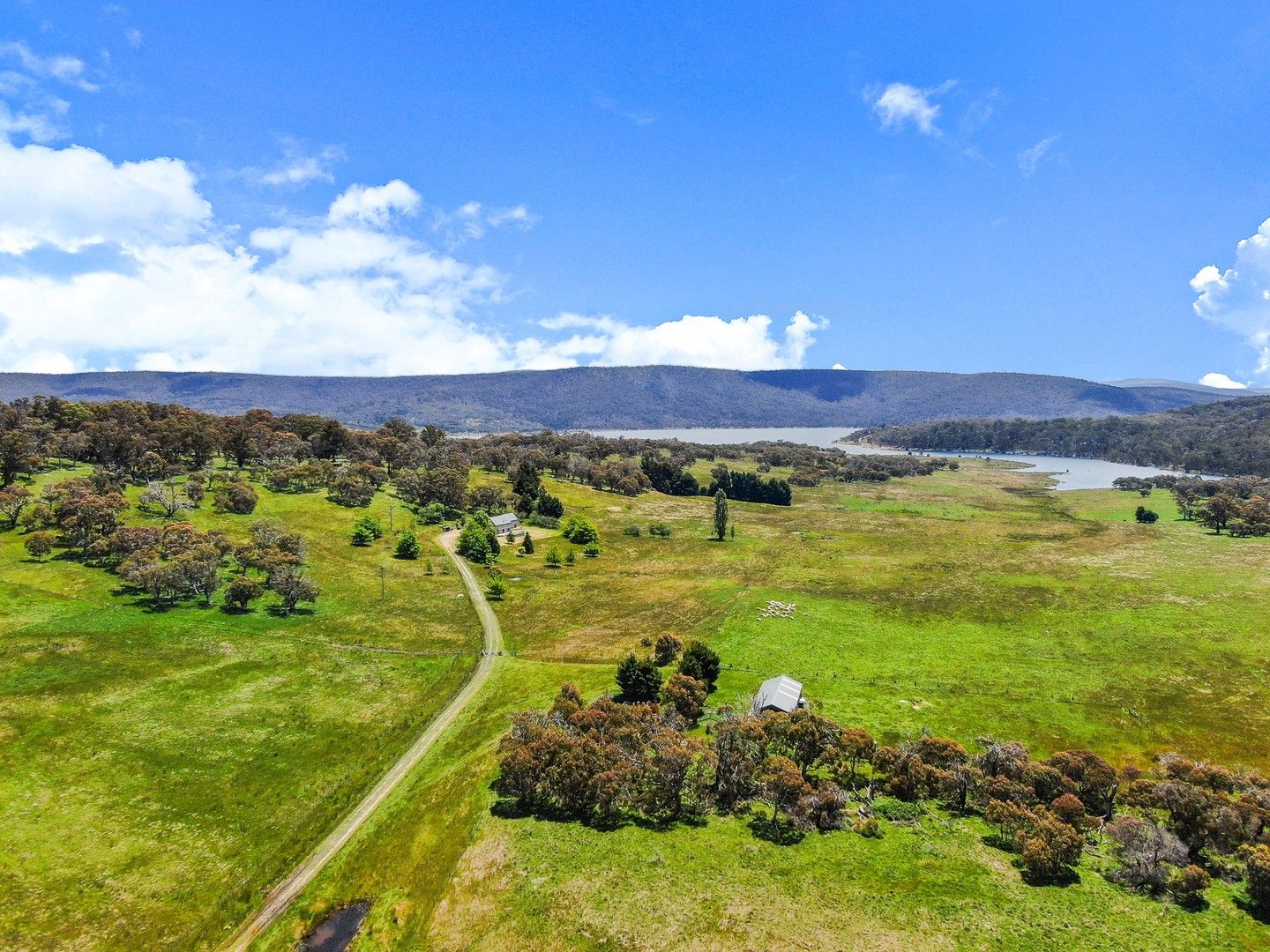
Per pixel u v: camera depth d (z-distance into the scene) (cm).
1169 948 3816
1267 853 4281
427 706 8119
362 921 4747
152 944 4606
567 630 10775
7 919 4609
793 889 4378
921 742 6122
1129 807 5422
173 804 6019
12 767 6169
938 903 4216
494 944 4153
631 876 4572
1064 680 8475
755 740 5906
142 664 8400
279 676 8556
